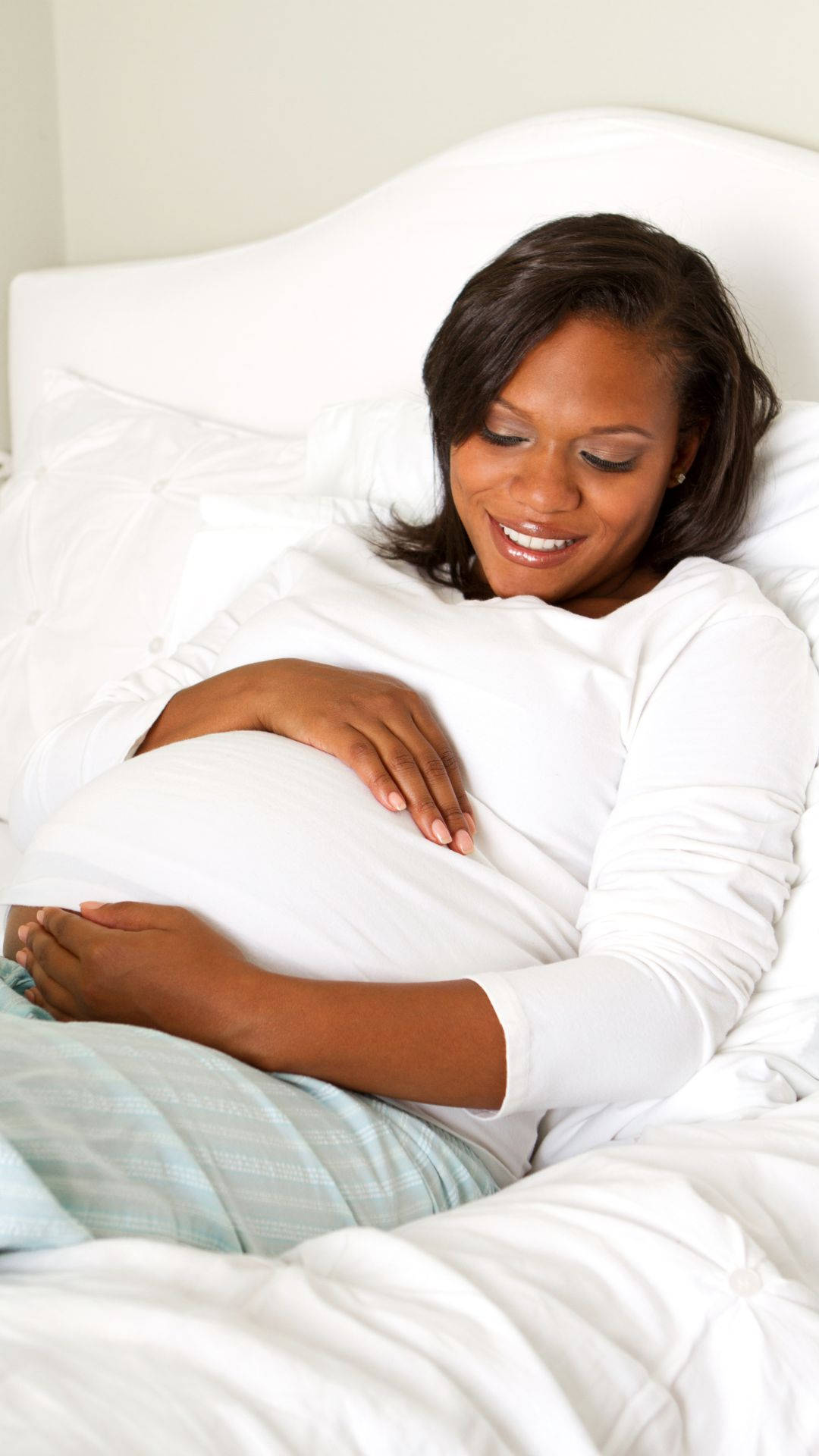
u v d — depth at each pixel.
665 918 0.84
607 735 0.93
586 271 0.94
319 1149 0.72
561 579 1.01
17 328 1.95
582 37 1.49
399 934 0.83
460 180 1.50
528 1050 0.77
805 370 1.29
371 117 1.69
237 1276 0.55
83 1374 0.47
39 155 2.00
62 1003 0.84
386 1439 0.48
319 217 1.76
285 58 1.75
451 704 0.95
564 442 0.95
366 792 0.90
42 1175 0.59
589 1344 0.57
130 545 1.60
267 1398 0.48
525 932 0.87
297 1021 0.76
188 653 1.17
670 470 1.07
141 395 1.84
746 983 0.86
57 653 1.60
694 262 1.03
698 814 0.88
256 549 1.30
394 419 1.38
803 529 1.10
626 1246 0.63
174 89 1.87
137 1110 0.66
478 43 1.57
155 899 0.85
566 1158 0.88
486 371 0.95
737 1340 0.60
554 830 0.92
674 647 0.95
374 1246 0.60
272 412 1.72
